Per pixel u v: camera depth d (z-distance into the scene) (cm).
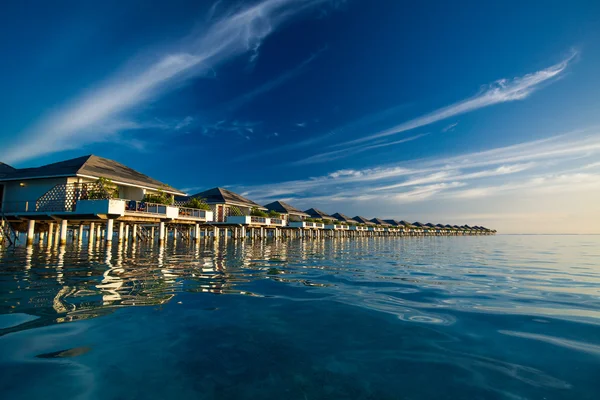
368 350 310
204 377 255
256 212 3844
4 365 272
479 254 1703
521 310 456
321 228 4688
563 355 298
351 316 421
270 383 246
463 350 311
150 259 1128
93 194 1842
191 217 2344
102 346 314
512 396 228
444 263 1162
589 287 648
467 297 543
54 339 330
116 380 249
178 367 271
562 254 1722
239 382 248
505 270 943
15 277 704
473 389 238
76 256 1216
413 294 566
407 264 1112
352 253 1698
